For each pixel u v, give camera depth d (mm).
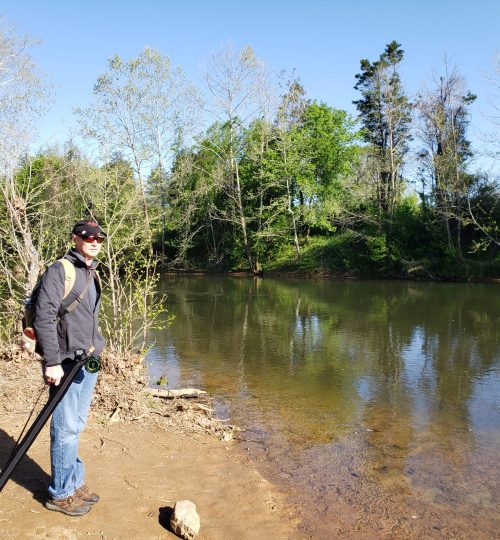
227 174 35500
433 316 15016
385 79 35125
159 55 28531
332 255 33281
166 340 11273
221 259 35656
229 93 34344
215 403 6926
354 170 36844
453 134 30656
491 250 29766
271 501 4078
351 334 12195
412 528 3861
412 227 32375
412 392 7676
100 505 3553
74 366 3215
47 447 4328
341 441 5660
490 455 5359
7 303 7105
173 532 3359
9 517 3271
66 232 9117
